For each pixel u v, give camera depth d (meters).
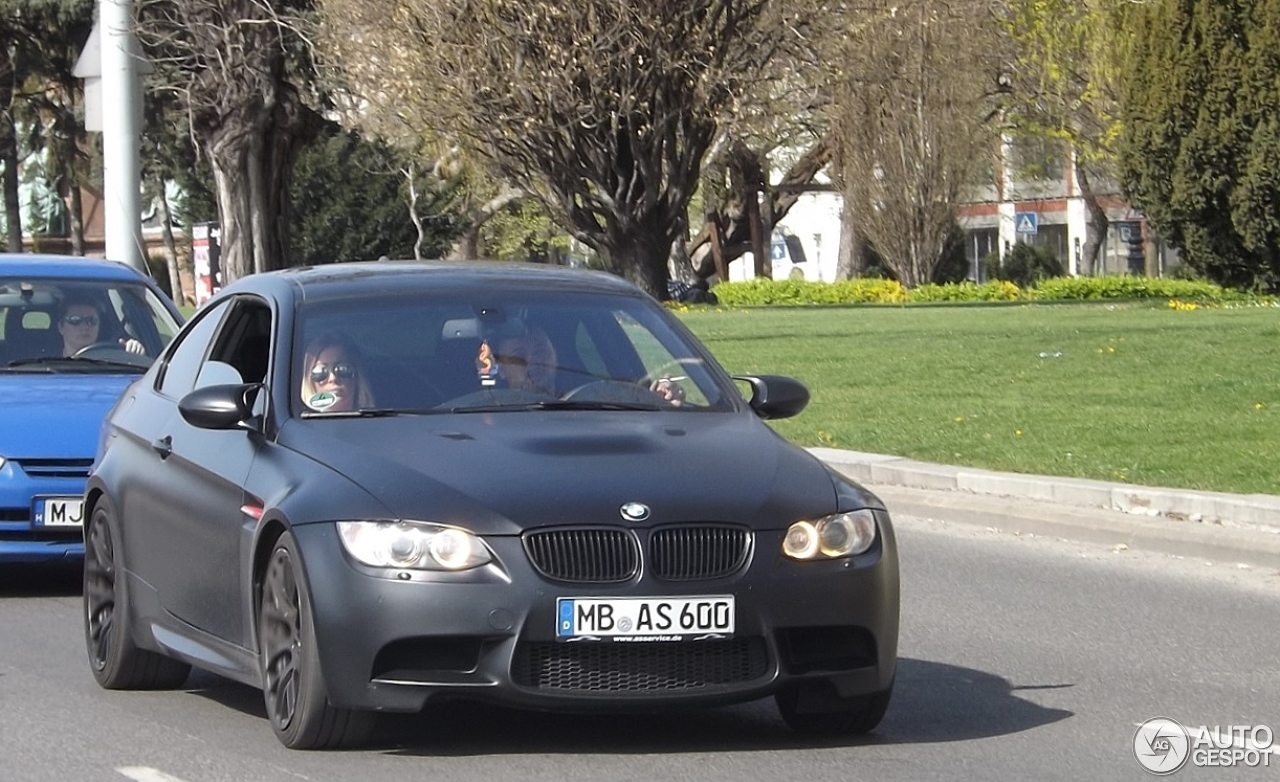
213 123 58.03
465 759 13.76
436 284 16.33
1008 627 19.95
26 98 118.00
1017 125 110.94
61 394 22.20
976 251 162.50
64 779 13.55
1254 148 58.66
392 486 13.26
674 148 70.88
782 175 129.50
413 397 15.09
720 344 51.03
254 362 16.59
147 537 16.28
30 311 24.44
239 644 14.67
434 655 12.97
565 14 65.00
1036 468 28.75
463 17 64.88
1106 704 16.27
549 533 12.89
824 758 13.98
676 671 13.01
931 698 16.47
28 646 18.94
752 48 67.44
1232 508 24.52
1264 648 18.83
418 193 105.38
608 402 15.31
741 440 14.48
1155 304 65.56
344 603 12.95
